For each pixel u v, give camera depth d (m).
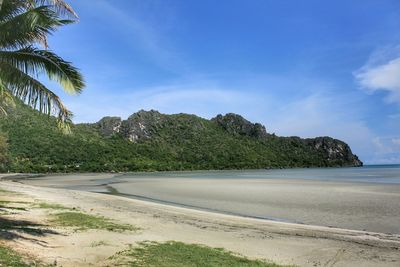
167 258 9.88
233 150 168.88
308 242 13.37
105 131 157.75
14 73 10.06
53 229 12.98
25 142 107.69
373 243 13.45
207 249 11.28
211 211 22.83
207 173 107.06
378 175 78.44
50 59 10.33
